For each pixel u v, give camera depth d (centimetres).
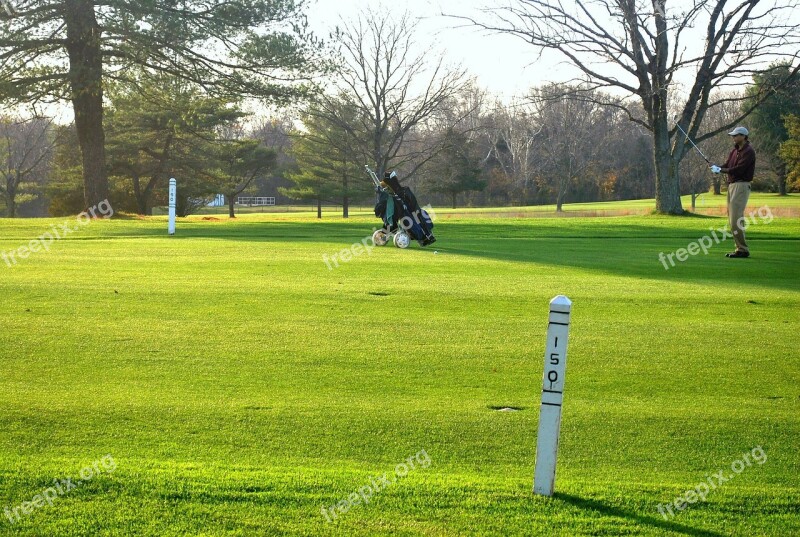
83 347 852
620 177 9100
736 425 666
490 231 2400
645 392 746
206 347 862
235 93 3331
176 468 546
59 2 3120
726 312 1082
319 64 3422
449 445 614
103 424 636
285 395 716
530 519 485
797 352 883
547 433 515
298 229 2375
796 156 6097
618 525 481
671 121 5681
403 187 1803
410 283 1266
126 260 1507
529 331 958
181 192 6419
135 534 455
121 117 5881
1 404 673
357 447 606
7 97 3192
